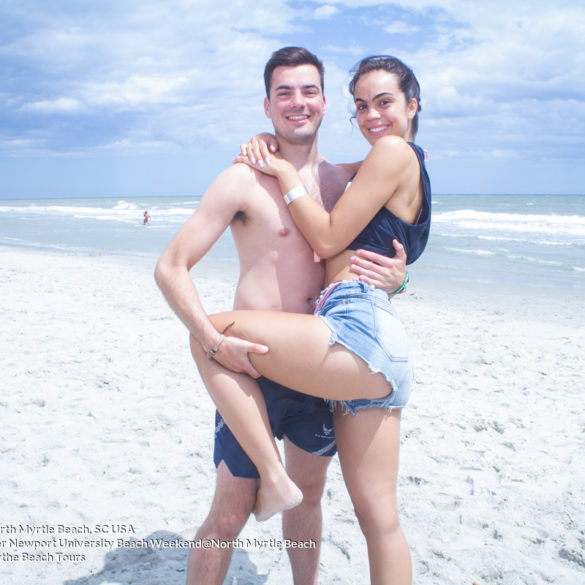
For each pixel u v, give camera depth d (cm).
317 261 238
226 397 205
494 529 353
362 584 297
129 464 423
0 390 561
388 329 207
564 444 485
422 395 602
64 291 1140
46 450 439
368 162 218
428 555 327
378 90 253
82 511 360
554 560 324
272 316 205
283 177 225
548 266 1727
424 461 445
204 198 226
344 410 215
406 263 237
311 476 250
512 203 6462
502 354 773
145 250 2139
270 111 247
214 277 1433
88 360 668
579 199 7856
